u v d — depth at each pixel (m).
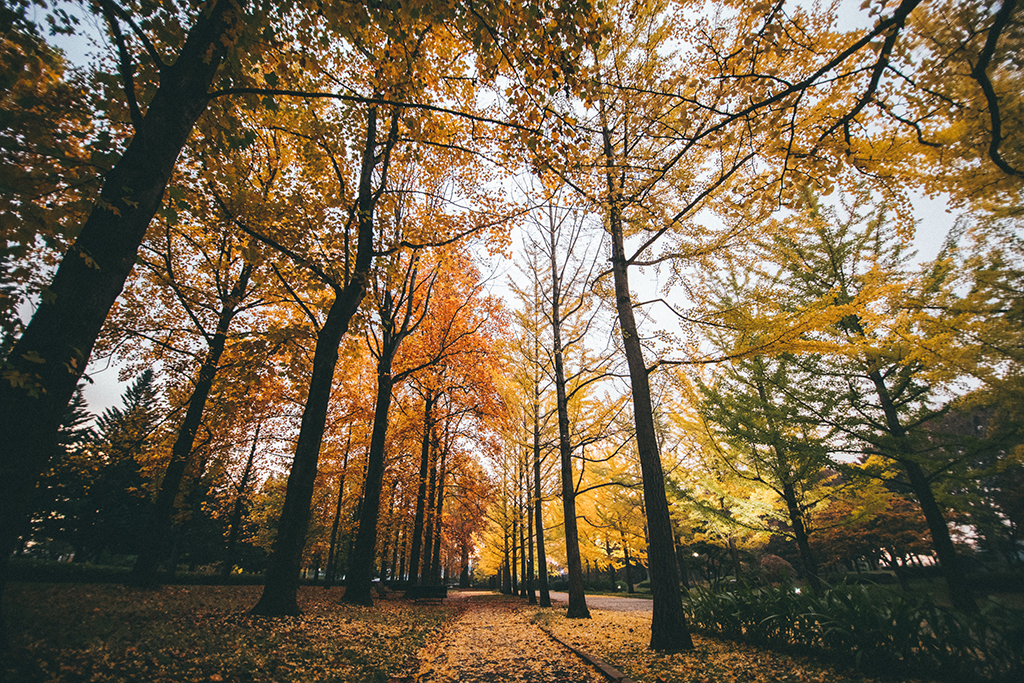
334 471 15.51
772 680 4.64
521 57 4.18
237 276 13.29
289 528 7.34
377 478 11.95
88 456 11.17
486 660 6.03
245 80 4.79
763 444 10.30
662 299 8.16
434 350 16.59
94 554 24.72
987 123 4.33
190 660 4.03
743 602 7.20
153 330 12.06
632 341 8.06
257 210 8.35
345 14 4.60
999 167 4.37
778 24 4.23
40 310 3.47
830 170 5.07
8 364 2.85
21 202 3.10
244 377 10.29
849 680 4.57
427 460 17.16
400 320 16.81
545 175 5.30
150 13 4.23
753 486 11.56
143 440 11.27
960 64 4.24
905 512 19.28
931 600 5.02
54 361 3.37
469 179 10.64
